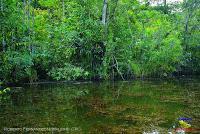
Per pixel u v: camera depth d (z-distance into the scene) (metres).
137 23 36.22
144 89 25.42
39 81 28.48
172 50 36.06
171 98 21.02
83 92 23.09
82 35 30.89
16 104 18.11
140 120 14.88
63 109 16.98
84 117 15.28
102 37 30.97
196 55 40.69
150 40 35.88
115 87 26.31
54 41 29.55
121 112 16.52
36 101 19.09
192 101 19.92
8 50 25.70
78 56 30.83
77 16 31.55
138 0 37.56
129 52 32.72
